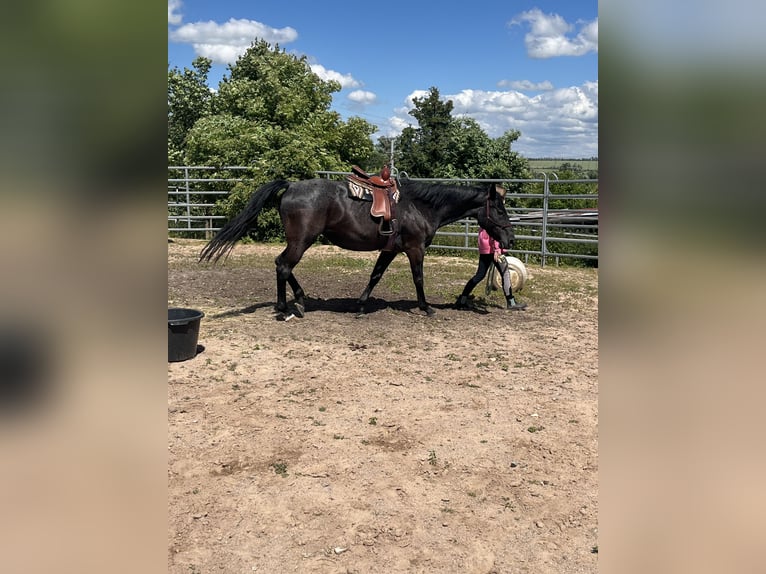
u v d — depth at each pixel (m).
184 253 11.95
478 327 6.63
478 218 6.72
